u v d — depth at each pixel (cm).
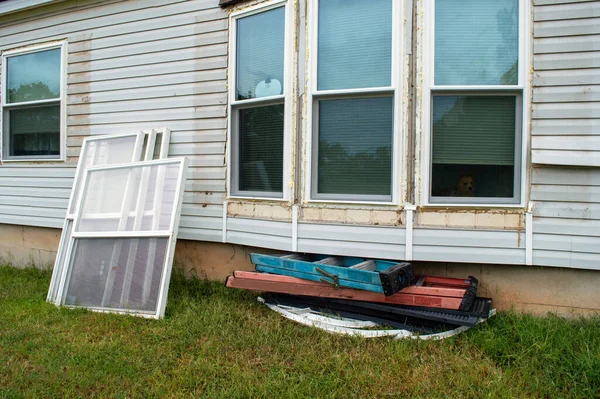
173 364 289
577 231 337
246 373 272
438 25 352
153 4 498
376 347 309
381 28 364
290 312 365
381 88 360
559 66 338
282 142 406
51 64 572
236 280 387
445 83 352
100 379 269
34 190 583
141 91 507
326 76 382
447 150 356
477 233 349
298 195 393
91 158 514
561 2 336
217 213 460
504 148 351
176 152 486
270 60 417
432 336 315
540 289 354
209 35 464
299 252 401
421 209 355
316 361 287
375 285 320
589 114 332
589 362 267
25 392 255
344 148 380
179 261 499
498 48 348
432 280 360
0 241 622
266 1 413
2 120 612
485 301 347
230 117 449
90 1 536
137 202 417
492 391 253
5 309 396
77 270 423
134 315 373
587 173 335
